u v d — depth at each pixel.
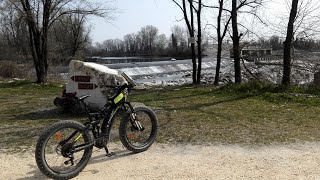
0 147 5.65
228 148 5.34
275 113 7.86
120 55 84.50
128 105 5.14
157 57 66.25
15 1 15.11
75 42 31.27
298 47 13.35
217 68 16.03
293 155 4.95
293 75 12.64
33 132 6.65
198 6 15.71
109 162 4.79
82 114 8.34
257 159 4.82
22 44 31.50
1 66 21.88
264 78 13.45
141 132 5.33
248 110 8.31
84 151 4.44
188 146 5.49
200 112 8.21
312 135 5.95
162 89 13.73
